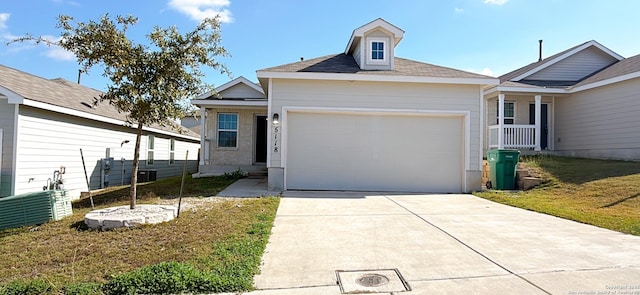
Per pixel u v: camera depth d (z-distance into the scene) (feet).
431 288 10.61
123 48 18.42
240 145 46.55
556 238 16.10
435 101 33.14
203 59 20.03
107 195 31.19
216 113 46.55
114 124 42.83
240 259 12.99
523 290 10.41
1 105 29.73
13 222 19.61
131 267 12.48
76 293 10.32
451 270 12.10
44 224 19.49
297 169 32.86
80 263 13.01
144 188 33.83
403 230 17.70
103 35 17.93
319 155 33.01
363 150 33.22
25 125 30.32
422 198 28.73
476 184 32.99
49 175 32.86
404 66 36.68
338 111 32.68
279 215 21.21
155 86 18.80
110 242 15.53
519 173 33.91
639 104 37.19
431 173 33.37
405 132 33.42
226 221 18.83
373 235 16.74
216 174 44.55
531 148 45.62
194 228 17.46
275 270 12.16
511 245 15.01
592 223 18.86
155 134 54.08
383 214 21.75
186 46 19.54
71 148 35.94
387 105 32.89
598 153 41.81
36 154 31.45
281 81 32.48
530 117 48.24
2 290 10.53
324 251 14.26
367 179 33.12
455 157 33.60
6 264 13.23
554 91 44.45
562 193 27.91
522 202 25.55
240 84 47.29
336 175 33.01
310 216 21.02
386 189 33.14
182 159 64.49
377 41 35.09
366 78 31.94
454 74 33.40
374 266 12.53
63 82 46.14
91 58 18.10
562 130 47.60
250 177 41.70
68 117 35.50
